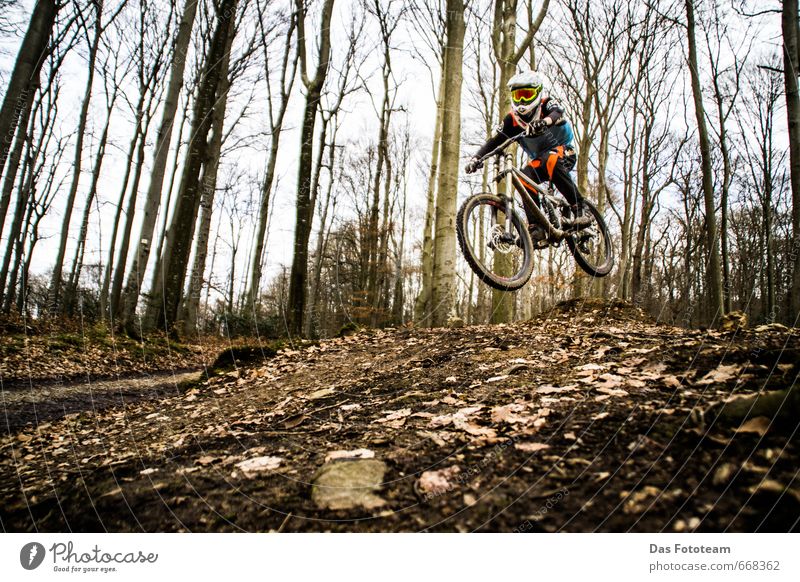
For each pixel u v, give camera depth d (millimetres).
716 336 2723
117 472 2002
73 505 1725
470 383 2832
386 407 2629
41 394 5672
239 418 3055
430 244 10398
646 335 3590
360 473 1624
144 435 3047
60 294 15438
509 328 5191
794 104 6258
